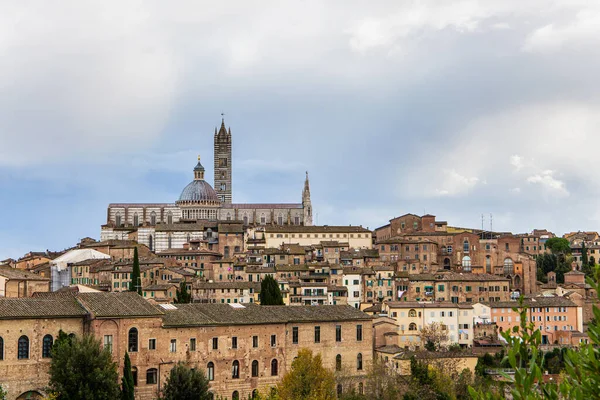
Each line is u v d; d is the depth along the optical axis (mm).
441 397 168875
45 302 157750
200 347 172750
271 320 184500
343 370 189750
